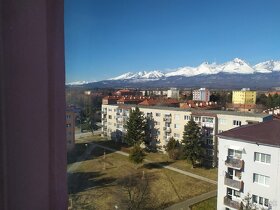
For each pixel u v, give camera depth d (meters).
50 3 0.60
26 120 0.57
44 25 0.59
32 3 0.57
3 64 0.54
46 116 0.60
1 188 0.54
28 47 0.57
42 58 0.59
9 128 0.55
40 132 0.59
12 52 0.55
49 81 0.60
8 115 0.55
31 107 0.58
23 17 0.56
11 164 0.55
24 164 0.57
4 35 0.54
